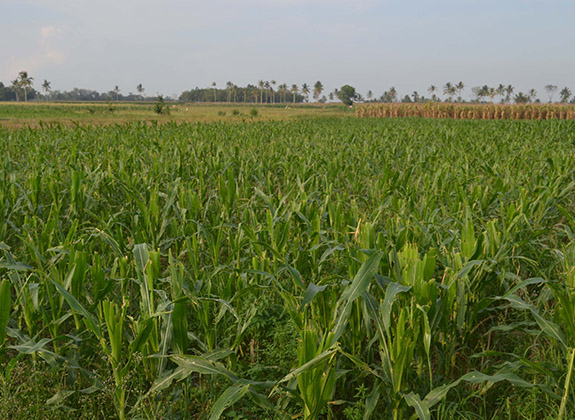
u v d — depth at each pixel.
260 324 4.26
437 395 3.13
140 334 3.23
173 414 3.56
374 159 13.15
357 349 3.85
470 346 4.50
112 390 3.31
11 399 3.14
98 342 3.56
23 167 10.34
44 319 3.73
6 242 6.68
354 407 3.61
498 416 3.55
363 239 4.08
